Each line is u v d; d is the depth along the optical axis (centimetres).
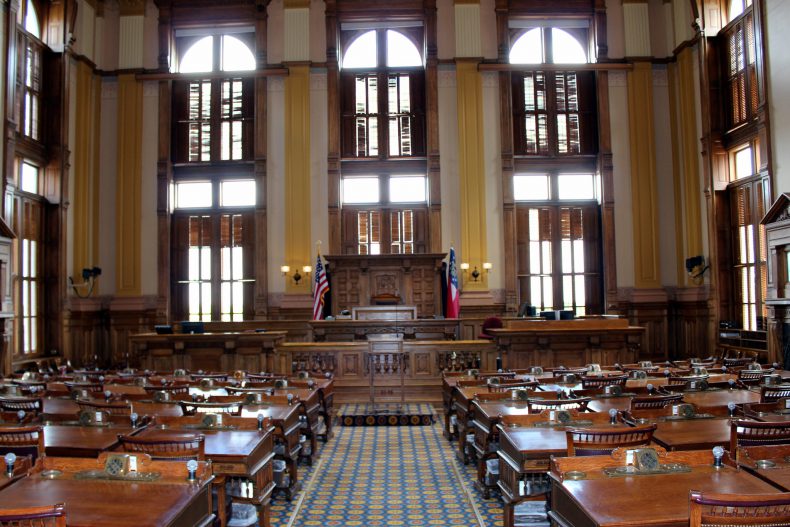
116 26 1942
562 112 1952
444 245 1873
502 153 1889
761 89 1483
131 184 1891
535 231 1938
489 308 1848
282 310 1844
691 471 367
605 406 619
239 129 1945
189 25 1947
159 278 1872
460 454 797
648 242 1880
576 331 1205
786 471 367
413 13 1928
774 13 1437
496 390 738
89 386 819
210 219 1936
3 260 1318
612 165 1898
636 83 1905
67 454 459
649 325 1859
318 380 947
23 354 1559
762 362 1463
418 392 1202
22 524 275
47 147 1711
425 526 571
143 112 1917
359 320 1447
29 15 1667
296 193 1875
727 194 1719
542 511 556
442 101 1911
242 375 955
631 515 299
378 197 1936
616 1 1938
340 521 586
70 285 1772
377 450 870
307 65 1898
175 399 684
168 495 339
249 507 536
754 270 1595
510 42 1967
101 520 303
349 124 1944
